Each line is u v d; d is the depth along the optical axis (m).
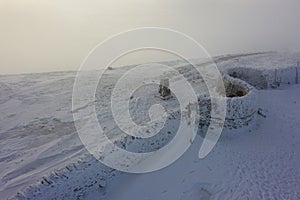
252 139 15.02
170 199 11.74
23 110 27.36
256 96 16.02
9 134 23.03
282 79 23.86
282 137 15.29
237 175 12.34
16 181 16.55
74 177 12.25
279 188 11.54
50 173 12.23
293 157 13.59
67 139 21.30
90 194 12.77
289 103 19.75
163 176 12.93
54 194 11.80
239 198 11.12
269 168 12.76
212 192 11.58
